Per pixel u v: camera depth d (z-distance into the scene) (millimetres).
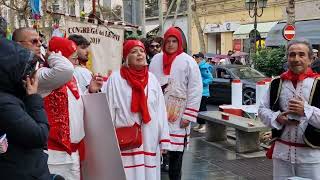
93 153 4312
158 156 5020
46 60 3963
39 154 3145
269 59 18281
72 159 4219
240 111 10609
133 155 4805
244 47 33000
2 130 2951
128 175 4789
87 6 30609
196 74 6051
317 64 7770
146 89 4875
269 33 28500
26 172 3039
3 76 2973
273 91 4453
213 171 7691
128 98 4801
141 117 4844
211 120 9852
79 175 4336
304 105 4113
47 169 3215
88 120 4305
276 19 30484
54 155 4164
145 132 4840
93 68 7098
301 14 27938
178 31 6133
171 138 6082
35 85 3141
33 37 3969
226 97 17719
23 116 2965
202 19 38031
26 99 3104
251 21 32656
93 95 4258
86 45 5660
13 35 4000
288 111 4215
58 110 4148
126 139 4730
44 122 3113
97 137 4281
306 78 4277
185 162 8320
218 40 37750
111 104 4840
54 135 4145
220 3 35594
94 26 7168
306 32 26688
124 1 16938
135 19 16766
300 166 4297
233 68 17922
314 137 4199
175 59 6102
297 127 4227
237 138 9031
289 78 4336
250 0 23578
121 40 7281
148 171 4871
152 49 8461
